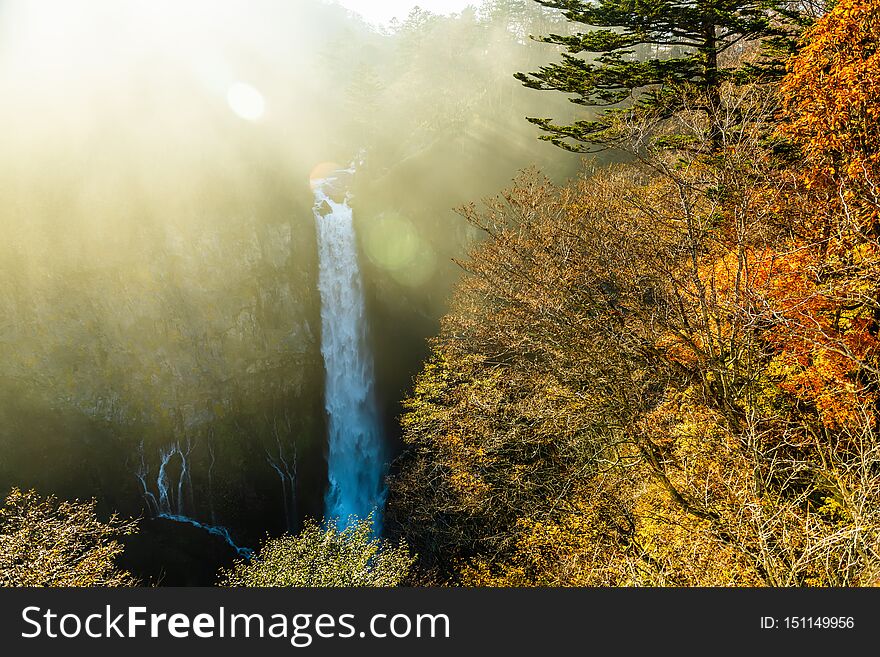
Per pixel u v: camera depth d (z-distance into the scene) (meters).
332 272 45.94
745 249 10.16
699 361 11.24
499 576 18.50
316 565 17.03
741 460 9.62
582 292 14.61
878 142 9.60
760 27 12.55
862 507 7.12
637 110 13.70
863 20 9.66
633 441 12.80
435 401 25.86
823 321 10.34
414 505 27.77
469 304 22.59
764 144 11.55
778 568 7.62
